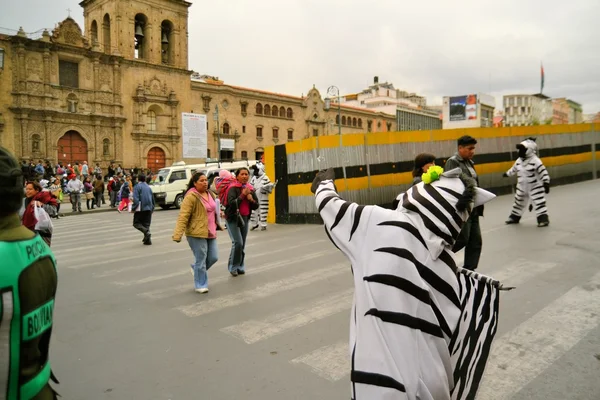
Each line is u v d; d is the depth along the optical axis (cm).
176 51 4219
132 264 839
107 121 3744
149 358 412
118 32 3856
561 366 359
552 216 1052
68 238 1279
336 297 568
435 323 212
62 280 726
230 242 1037
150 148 4028
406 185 1367
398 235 219
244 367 386
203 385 358
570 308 476
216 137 4666
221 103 4734
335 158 1254
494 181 1605
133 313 543
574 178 1877
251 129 5022
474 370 235
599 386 329
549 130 1769
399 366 204
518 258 691
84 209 2538
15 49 3272
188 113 4053
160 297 607
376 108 8506
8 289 149
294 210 1360
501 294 530
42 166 2944
